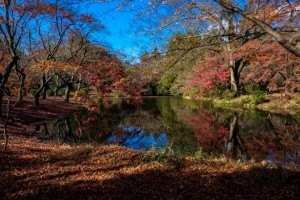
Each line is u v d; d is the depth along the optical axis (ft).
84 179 20.43
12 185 18.90
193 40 15.76
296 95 85.35
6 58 60.08
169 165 24.14
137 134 50.80
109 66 75.31
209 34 16.17
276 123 59.41
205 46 15.55
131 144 42.11
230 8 12.72
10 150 27.35
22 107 68.54
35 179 20.27
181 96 184.85
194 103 118.62
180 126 59.41
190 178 20.88
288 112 75.41
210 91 126.82
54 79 137.59
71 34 81.15
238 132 51.29
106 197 17.20
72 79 103.35
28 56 72.74
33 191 17.99
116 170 22.74
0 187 18.39
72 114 78.84
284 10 18.07
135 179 20.52
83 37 78.54
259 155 34.68
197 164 24.76
